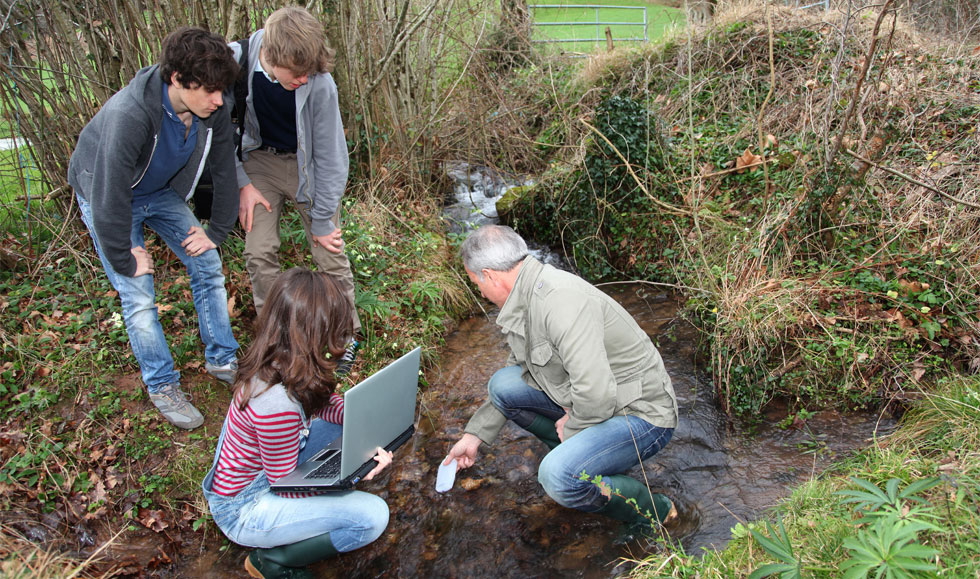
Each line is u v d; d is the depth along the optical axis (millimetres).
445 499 3010
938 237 3711
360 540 2463
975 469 2322
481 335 4500
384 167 5512
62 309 3578
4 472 2734
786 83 5996
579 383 2367
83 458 2887
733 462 3094
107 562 2580
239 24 4203
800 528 2344
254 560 2537
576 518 2814
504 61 8109
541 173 6719
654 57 7141
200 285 3152
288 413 2172
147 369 3010
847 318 3549
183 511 2850
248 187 3283
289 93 3053
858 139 4453
